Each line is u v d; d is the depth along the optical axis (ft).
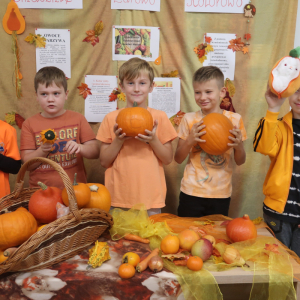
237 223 3.47
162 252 3.21
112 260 3.12
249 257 3.13
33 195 3.42
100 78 6.57
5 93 6.52
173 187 7.07
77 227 3.10
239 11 6.46
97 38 6.42
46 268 2.96
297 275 2.96
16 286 2.79
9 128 4.94
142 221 3.70
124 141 4.89
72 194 3.03
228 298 3.92
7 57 6.38
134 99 4.84
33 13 6.24
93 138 5.62
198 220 4.12
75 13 6.30
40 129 5.29
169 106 6.77
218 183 5.13
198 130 4.75
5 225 2.96
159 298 2.85
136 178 4.82
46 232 2.84
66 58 6.46
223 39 6.57
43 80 4.95
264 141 4.40
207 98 5.05
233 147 5.06
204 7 6.41
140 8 6.33
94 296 2.86
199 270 2.94
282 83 3.80
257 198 7.08
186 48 6.57
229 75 6.71
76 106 6.65
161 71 6.67
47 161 3.18
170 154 5.03
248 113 6.88
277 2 6.45
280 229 4.57
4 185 4.84
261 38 6.61
